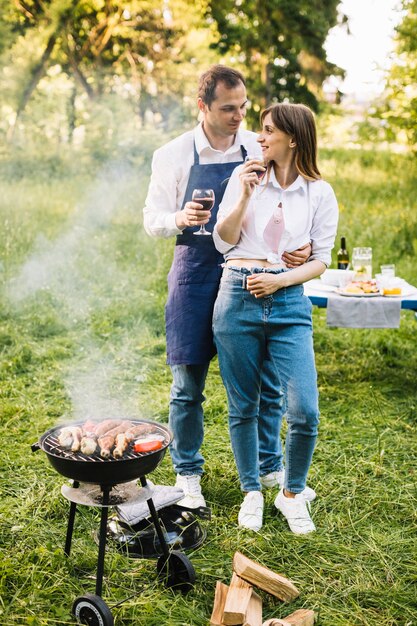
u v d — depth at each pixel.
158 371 5.50
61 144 18.17
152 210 3.35
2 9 18.41
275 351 3.12
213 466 3.87
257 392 3.24
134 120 19.31
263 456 3.63
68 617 2.58
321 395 5.05
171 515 3.14
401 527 3.32
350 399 4.98
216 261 3.30
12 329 6.21
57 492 3.52
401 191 12.08
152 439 2.61
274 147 3.04
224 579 2.87
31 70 18.88
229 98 3.14
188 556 3.00
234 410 3.27
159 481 3.68
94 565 2.93
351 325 4.93
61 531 3.18
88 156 16.70
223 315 3.14
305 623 2.56
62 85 21.25
